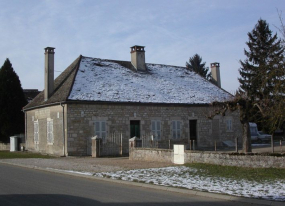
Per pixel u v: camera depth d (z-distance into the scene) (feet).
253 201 28.43
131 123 86.94
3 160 69.36
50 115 86.89
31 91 168.14
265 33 125.90
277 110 46.73
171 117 93.66
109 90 87.56
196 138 98.48
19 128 119.03
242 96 64.69
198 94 103.50
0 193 32.60
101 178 42.32
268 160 45.88
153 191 34.09
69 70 96.43
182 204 28.12
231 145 103.40
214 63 123.65
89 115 81.00
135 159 65.46
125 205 27.58
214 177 40.60
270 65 49.55
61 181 40.83
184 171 46.32
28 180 41.57
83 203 28.22
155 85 99.66
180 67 121.39
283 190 32.01
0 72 118.32
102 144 78.43
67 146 78.23
